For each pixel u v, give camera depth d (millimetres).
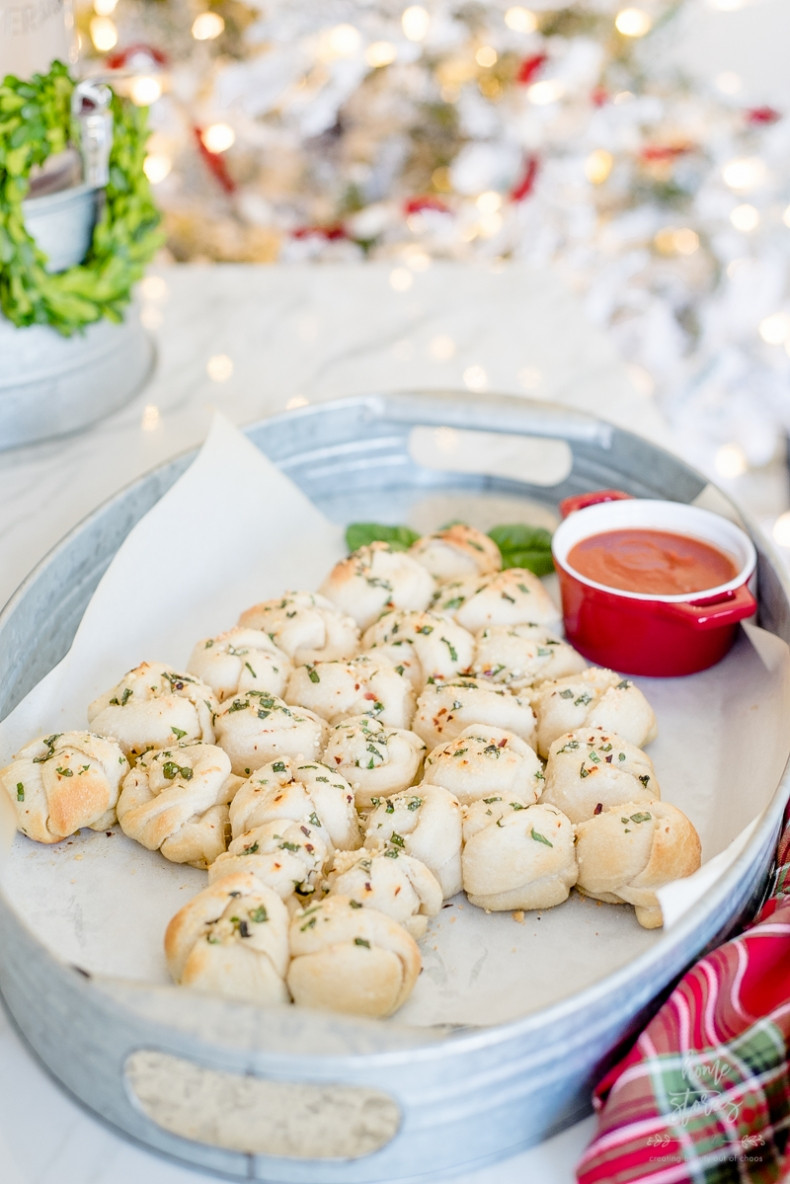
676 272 1832
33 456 1018
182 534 873
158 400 1092
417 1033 565
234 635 826
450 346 1181
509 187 1791
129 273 1005
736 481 1976
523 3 1686
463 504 987
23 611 791
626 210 1809
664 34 1755
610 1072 614
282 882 682
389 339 1192
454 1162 601
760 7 1866
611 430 937
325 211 1870
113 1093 604
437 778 747
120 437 1040
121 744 767
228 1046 559
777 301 1842
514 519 972
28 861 721
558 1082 604
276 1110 582
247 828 717
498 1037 569
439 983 666
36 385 1008
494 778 739
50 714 783
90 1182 606
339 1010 636
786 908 646
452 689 797
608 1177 586
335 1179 599
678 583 852
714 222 1790
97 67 1640
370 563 882
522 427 939
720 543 870
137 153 996
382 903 673
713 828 744
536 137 1721
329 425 962
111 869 719
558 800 741
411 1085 566
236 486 906
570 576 845
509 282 1313
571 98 1726
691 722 813
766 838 654
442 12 1645
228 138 1614
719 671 848
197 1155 604
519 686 822
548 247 1827
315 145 1833
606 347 1181
